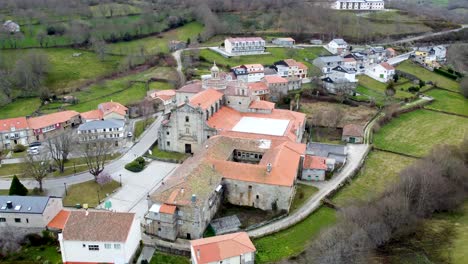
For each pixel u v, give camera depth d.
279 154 118.62
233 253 85.25
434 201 109.38
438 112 189.00
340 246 89.12
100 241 88.00
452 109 192.75
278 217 106.81
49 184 125.06
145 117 180.38
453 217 107.50
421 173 112.69
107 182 122.88
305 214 108.69
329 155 137.25
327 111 178.12
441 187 111.19
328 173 129.75
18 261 92.88
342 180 126.94
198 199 98.94
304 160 127.44
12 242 95.50
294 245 96.69
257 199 110.56
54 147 138.62
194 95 158.00
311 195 118.12
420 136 163.75
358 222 97.12
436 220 106.25
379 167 138.00
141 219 106.12
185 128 143.12
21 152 152.00
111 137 152.75
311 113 182.25
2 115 193.88
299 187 122.69
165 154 145.12
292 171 114.00
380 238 95.56
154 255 93.50
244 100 156.12
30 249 96.88
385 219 100.50
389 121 177.38
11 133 155.88
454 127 172.62
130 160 140.62
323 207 112.50
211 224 102.62
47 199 102.19
